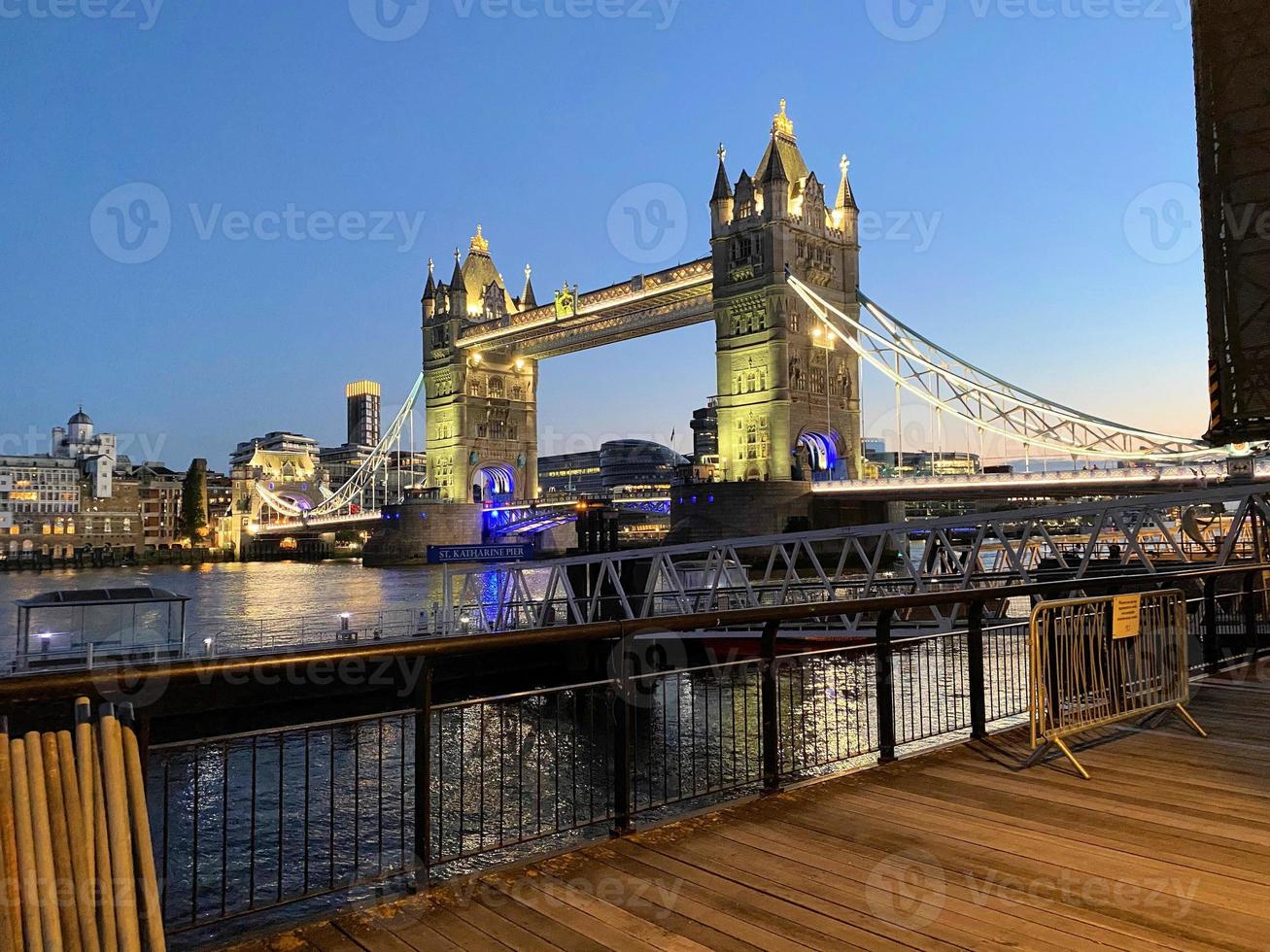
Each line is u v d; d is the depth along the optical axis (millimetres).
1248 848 6629
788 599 43344
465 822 22297
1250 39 16484
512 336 191875
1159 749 9500
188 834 22375
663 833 7062
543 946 5219
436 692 41531
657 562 41781
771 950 5113
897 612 36750
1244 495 29344
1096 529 32250
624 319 170750
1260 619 19250
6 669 36062
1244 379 16594
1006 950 5082
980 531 34406
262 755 30656
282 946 5309
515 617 47688
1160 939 5203
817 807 7656
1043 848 6660
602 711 35219
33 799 4332
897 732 17797
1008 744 9711
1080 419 117812
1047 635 9305
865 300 150500
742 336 143500
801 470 129250
